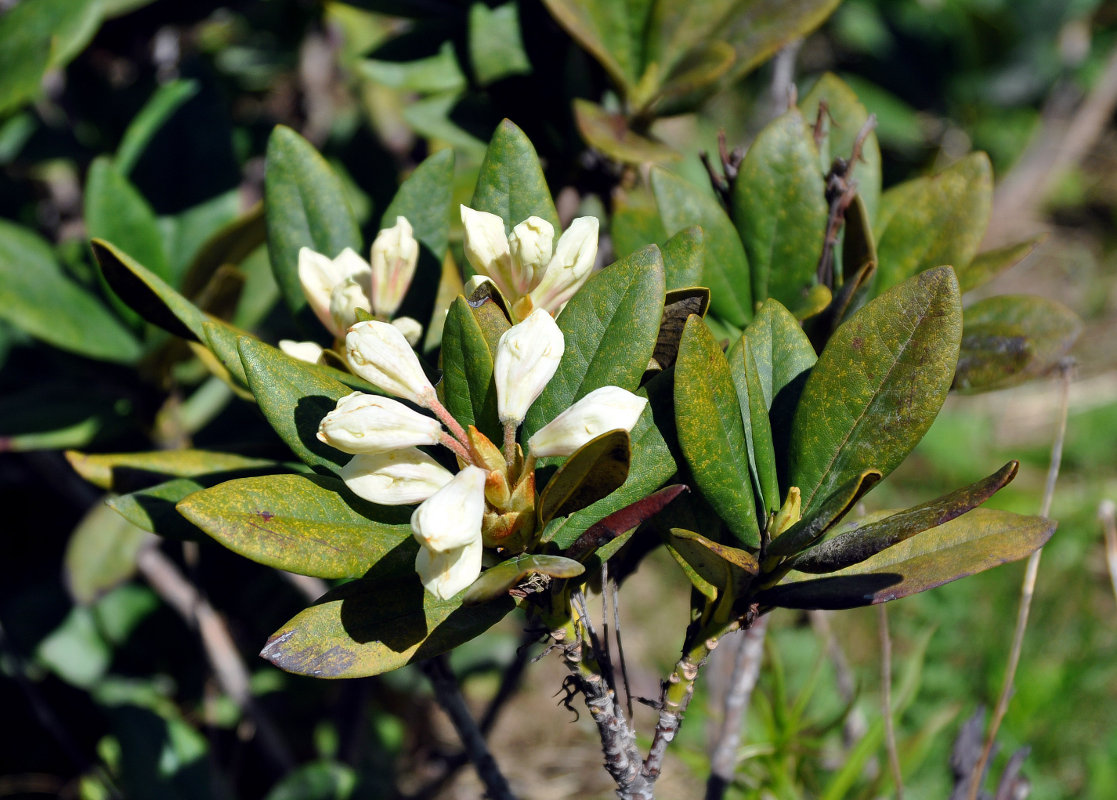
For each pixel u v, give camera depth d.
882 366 0.85
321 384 0.87
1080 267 3.69
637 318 0.86
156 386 1.13
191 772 1.56
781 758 1.17
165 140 1.25
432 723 2.20
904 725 2.09
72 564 1.18
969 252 0.97
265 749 1.63
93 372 1.14
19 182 1.68
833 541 0.83
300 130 1.85
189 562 1.43
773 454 0.87
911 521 0.81
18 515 1.82
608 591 0.91
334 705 2.09
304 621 0.84
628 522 0.82
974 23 3.57
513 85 1.09
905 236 0.98
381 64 1.12
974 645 2.24
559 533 0.86
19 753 1.89
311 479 0.84
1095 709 2.13
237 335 0.90
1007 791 1.10
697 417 0.84
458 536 0.80
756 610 0.86
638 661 2.26
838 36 3.68
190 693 1.87
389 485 0.83
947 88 3.75
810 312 0.93
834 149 1.00
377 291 0.90
